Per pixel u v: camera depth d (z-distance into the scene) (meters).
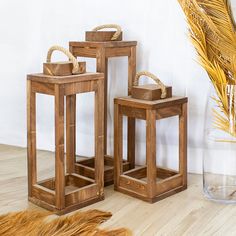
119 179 1.75
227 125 1.61
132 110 1.67
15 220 1.45
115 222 1.48
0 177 1.90
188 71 1.91
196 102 1.91
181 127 1.73
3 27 2.30
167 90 1.69
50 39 2.20
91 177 1.83
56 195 1.53
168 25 1.92
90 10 2.09
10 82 2.34
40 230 1.38
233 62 1.55
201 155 1.94
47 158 2.16
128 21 2.00
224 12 1.50
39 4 2.20
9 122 2.38
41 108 2.27
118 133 1.73
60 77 1.48
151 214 1.54
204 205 1.62
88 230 1.38
